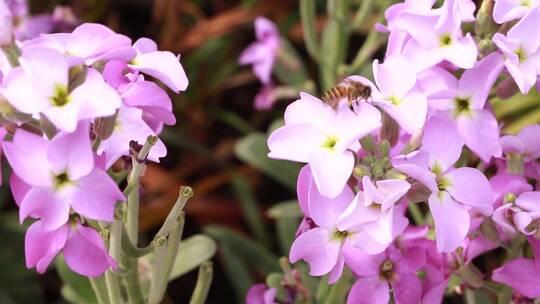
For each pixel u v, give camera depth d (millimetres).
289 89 663
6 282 599
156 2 765
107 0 748
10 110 400
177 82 425
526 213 430
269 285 487
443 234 417
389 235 406
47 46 408
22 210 394
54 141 393
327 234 421
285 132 420
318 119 421
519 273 441
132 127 432
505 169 468
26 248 412
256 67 663
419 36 442
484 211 425
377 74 431
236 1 778
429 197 418
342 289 459
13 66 407
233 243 583
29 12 738
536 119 590
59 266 506
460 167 441
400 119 422
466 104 441
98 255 415
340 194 418
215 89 720
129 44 414
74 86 399
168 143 677
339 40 595
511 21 446
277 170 598
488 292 528
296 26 740
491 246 448
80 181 400
